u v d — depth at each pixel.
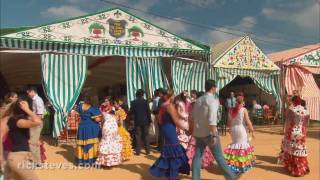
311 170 10.04
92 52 13.90
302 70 19.66
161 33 15.05
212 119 7.84
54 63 13.35
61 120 13.20
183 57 15.80
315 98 19.45
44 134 15.45
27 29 12.91
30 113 6.41
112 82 23.45
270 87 18.61
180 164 8.51
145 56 14.76
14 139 6.39
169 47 15.13
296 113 9.58
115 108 11.12
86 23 13.82
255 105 20.25
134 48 14.54
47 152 11.95
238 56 17.53
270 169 10.10
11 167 6.36
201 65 16.19
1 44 12.59
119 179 9.07
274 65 18.59
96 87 24.59
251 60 17.92
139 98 11.76
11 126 6.37
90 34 13.86
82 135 10.28
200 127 8.07
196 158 8.21
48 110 15.52
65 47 13.51
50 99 13.13
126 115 12.59
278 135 16.62
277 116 19.33
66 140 13.76
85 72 13.71
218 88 16.80
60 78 13.38
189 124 8.45
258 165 10.52
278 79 18.83
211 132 7.89
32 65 18.64
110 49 14.16
